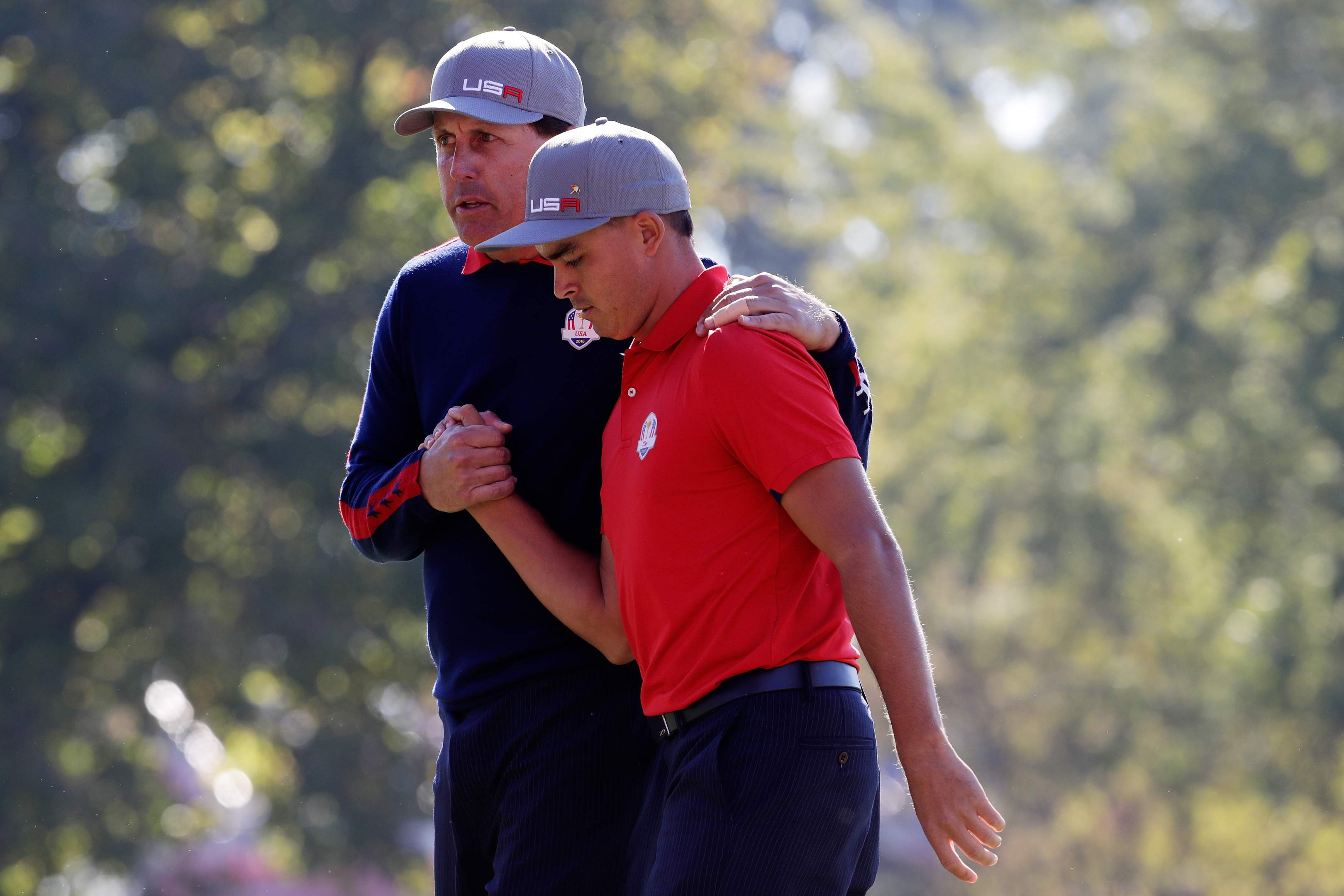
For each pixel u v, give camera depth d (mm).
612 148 11500
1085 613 85125
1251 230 81062
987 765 88812
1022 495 85438
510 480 13039
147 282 58375
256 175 64312
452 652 13617
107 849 60781
